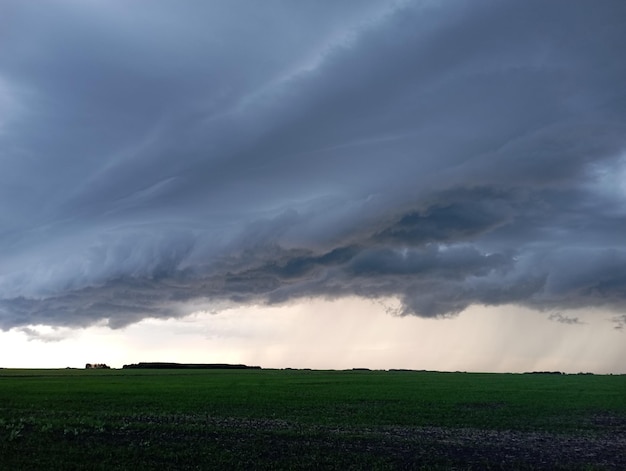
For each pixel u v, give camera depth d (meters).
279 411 59.19
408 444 41.41
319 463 35.31
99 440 39.16
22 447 35.78
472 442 43.19
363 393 83.56
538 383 114.31
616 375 166.88
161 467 33.09
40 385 88.00
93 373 146.88
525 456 38.94
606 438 46.81
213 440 40.47
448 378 135.38
